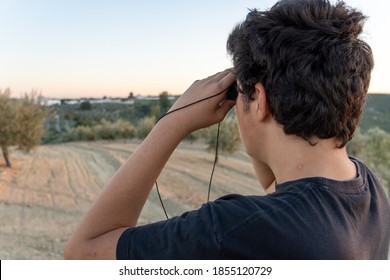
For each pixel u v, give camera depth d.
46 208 13.19
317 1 0.82
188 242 0.75
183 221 0.79
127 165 0.90
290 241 0.72
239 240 0.73
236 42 0.88
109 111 80.12
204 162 23.31
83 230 0.86
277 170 0.88
